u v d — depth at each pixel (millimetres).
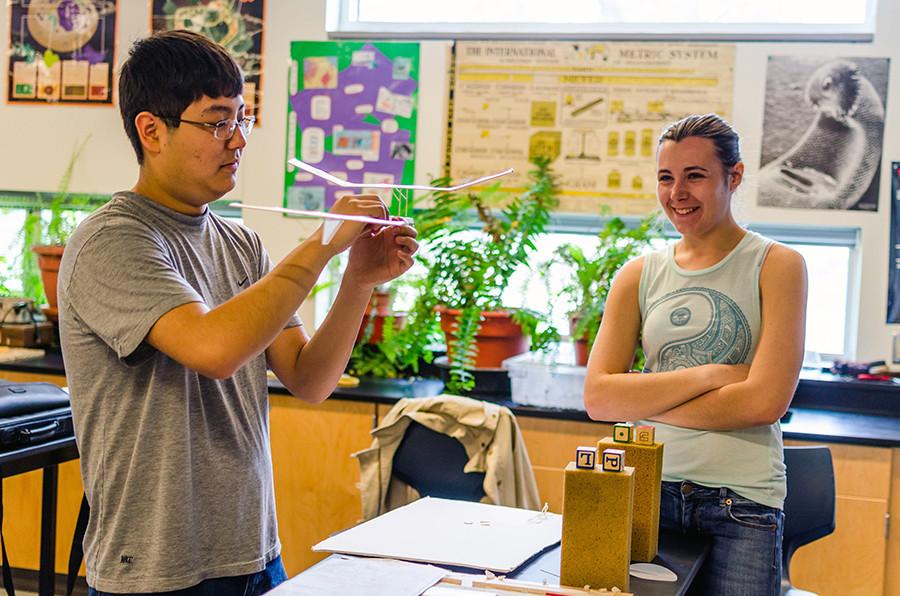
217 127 1367
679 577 1461
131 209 1382
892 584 2725
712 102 3316
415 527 1640
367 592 1282
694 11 3404
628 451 1529
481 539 1572
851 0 3307
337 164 3604
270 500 1549
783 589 2104
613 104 3381
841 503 2729
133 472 1351
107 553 1365
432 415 2432
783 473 1772
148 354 1308
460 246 3180
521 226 3240
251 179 3678
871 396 3096
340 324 1574
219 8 3662
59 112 3801
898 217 3217
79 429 1391
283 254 3660
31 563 3336
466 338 3086
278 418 3148
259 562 1465
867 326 3270
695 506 1730
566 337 3566
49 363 3377
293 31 3621
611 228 3223
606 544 1353
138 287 1293
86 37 3764
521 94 3447
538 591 1330
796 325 1764
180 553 1354
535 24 3510
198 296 1328
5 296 3854
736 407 1731
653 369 1905
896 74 3201
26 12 3803
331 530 3125
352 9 3652
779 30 3324
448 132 3508
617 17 3461
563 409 2955
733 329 1799
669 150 1839
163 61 1342
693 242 1876
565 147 3420
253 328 1274
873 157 3221
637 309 1943
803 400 3174
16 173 3850
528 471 2477
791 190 3277
